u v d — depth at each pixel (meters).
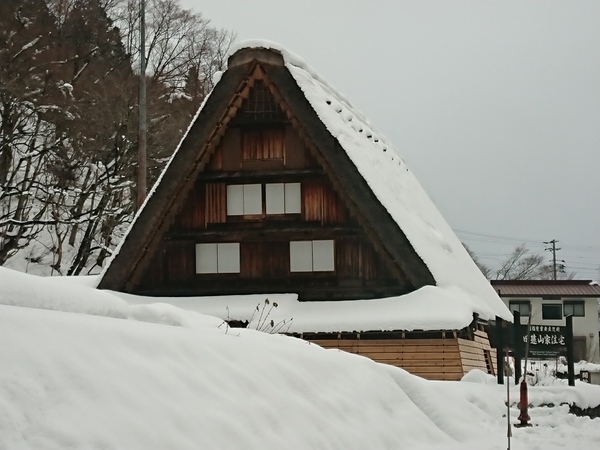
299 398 8.53
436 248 23.70
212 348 8.11
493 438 11.09
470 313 19.84
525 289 58.53
